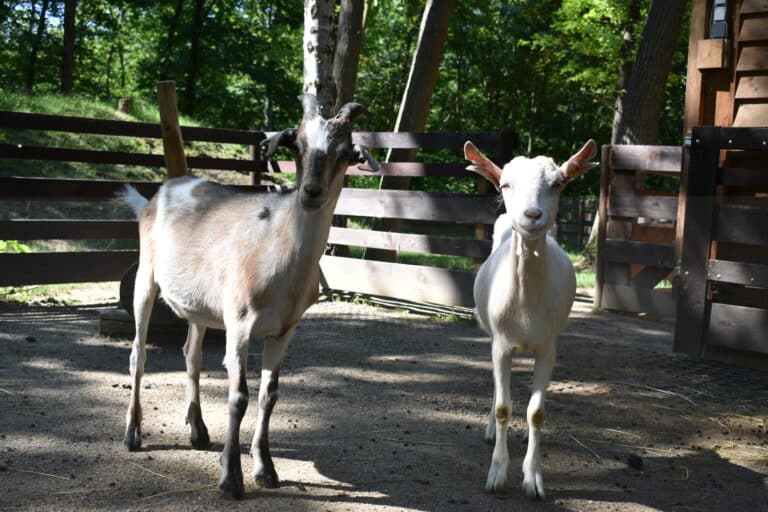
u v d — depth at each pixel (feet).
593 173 105.19
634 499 13.08
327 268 34.88
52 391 17.61
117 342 22.91
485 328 15.55
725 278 23.48
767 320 22.48
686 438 16.75
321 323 27.89
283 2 101.86
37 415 15.84
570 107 120.26
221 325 14.16
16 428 14.97
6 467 12.94
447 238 30.71
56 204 45.52
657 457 15.43
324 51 32.78
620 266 31.37
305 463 13.99
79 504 11.69
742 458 15.58
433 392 19.39
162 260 14.28
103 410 16.42
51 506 11.54
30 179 28.78
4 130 52.49
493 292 13.16
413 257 50.83
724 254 26.30
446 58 122.21
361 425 16.39
